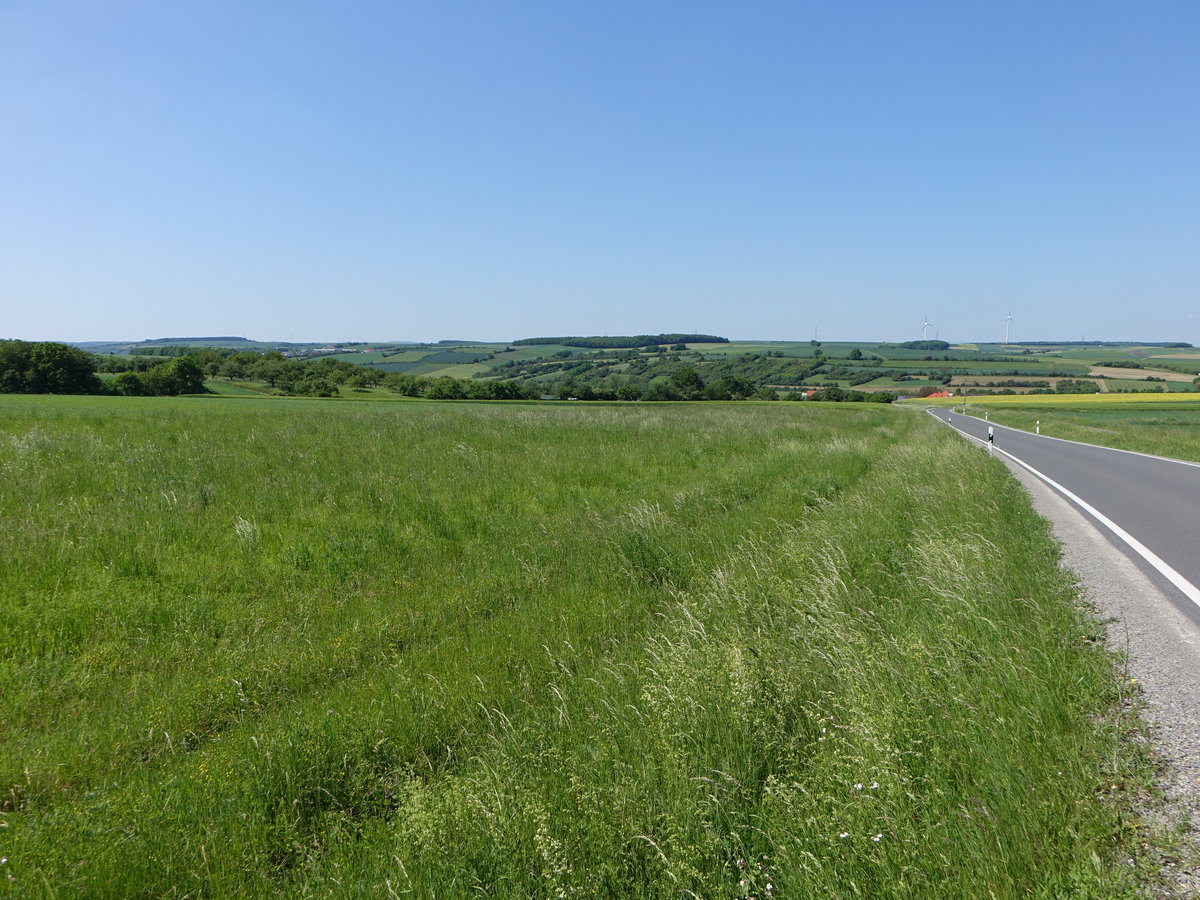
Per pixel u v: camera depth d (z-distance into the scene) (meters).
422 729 4.44
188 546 7.98
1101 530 9.57
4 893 3.04
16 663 5.27
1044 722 3.71
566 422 23.17
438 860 3.15
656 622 6.30
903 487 11.86
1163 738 3.64
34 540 7.55
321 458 13.40
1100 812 2.96
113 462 11.82
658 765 3.69
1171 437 29.62
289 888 3.20
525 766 3.84
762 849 3.17
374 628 6.20
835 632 5.12
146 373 90.56
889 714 3.71
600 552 8.39
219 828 3.53
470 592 7.17
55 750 4.27
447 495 11.07
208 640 5.93
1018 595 5.88
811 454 18.19
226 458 12.66
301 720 4.42
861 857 2.87
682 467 15.34
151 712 4.73
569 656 5.62
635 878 3.05
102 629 5.96
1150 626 5.41
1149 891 2.53
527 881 2.97
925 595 6.02
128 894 3.13
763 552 8.16
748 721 3.95
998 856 2.76
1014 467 18.56
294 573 7.46
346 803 3.94
